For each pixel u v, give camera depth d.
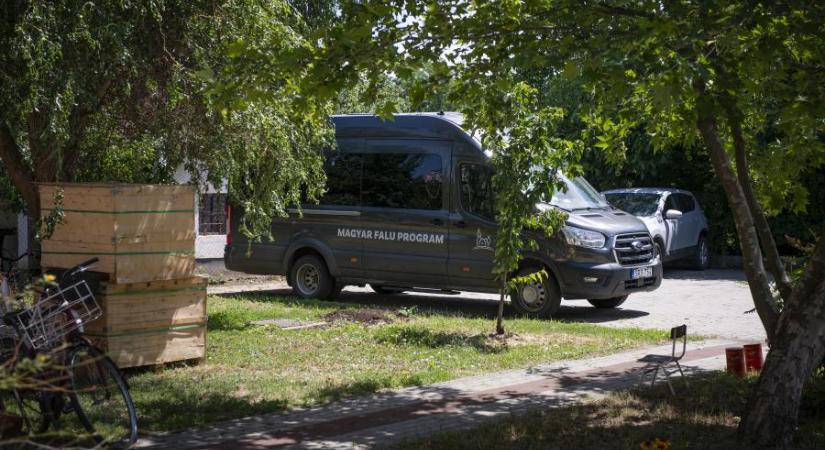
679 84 6.58
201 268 21.16
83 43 9.71
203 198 11.97
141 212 9.54
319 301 16.33
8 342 7.05
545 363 10.85
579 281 14.47
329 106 12.51
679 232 22.17
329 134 12.93
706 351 11.80
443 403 8.70
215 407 8.26
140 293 9.62
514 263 12.32
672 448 6.96
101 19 9.78
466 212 15.33
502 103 10.28
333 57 7.43
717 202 24.28
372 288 19.00
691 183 24.98
